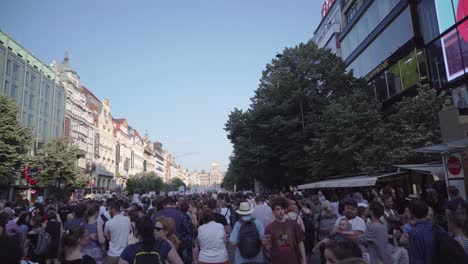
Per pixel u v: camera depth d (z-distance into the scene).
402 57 29.08
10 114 31.84
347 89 33.44
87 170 69.31
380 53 32.59
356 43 38.03
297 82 34.06
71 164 41.59
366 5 35.03
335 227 6.12
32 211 13.68
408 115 20.95
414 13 27.61
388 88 31.42
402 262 6.09
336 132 25.78
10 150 30.72
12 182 40.44
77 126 65.50
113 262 7.15
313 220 10.58
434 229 4.28
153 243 4.70
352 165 25.61
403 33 28.67
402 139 20.69
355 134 24.42
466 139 10.88
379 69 32.69
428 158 20.30
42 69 52.72
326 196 28.61
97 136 77.50
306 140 32.47
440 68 24.98
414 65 27.45
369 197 21.30
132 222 8.72
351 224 6.29
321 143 26.59
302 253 5.98
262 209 9.45
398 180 21.88
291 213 8.04
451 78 23.86
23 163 33.12
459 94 23.14
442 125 14.46
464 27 22.58
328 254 2.97
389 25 30.83
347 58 40.53
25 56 48.09
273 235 6.01
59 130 56.72
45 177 39.94
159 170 169.50
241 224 6.55
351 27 39.22
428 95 20.56
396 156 20.11
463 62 22.73
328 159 26.62
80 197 34.97
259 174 37.09
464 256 4.03
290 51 35.78
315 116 31.77
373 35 33.72
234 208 13.10
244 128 36.91
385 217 7.73
